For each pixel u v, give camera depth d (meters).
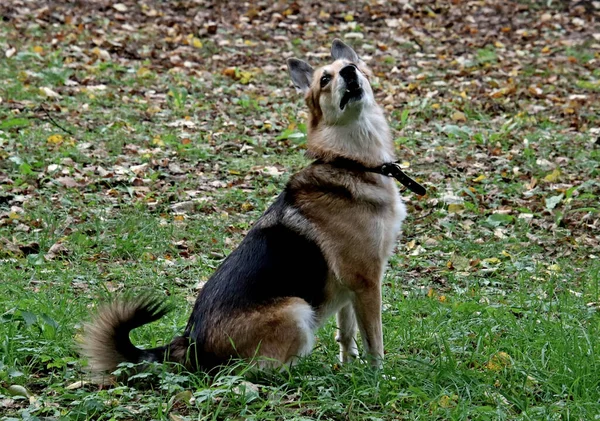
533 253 9.59
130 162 11.94
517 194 11.34
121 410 5.51
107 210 10.29
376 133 6.78
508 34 19.97
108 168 11.64
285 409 5.57
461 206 10.74
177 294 8.18
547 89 16.12
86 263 8.78
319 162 6.77
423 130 13.97
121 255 9.16
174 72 16.48
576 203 10.89
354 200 6.45
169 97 15.13
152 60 17.16
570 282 8.63
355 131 6.68
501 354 6.52
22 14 18.66
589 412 5.51
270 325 6.05
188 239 9.73
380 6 21.36
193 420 5.39
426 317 7.60
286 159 12.56
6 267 8.43
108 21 18.92
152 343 6.84
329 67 6.83
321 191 6.47
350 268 6.41
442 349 6.81
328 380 6.03
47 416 5.51
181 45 18.33
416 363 6.35
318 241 6.37
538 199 11.15
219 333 6.04
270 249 6.28
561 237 10.02
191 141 12.98
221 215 10.37
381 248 6.49
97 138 12.77
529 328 7.09
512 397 5.80
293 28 19.91
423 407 5.66
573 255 9.50
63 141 12.40
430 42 19.31
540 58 18.23
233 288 6.14
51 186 10.84
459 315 7.55
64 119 13.44
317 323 6.43
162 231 9.71
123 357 5.97
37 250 9.16
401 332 7.13
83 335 6.23
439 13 21.22
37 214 9.96
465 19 20.78
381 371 6.12
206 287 6.31
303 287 6.30
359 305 6.47
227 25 19.81
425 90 16.06
